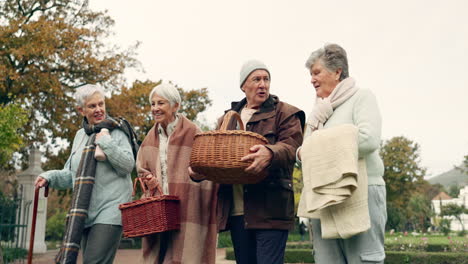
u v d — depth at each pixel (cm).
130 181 381
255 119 333
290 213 316
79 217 343
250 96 341
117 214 357
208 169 290
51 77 1978
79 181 354
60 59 2050
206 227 357
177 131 367
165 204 332
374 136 266
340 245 280
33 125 2116
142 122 2445
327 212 267
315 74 300
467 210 5950
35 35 1933
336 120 283
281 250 311
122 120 391
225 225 331
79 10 2272
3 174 2211
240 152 284
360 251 266
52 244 3195
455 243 1784
